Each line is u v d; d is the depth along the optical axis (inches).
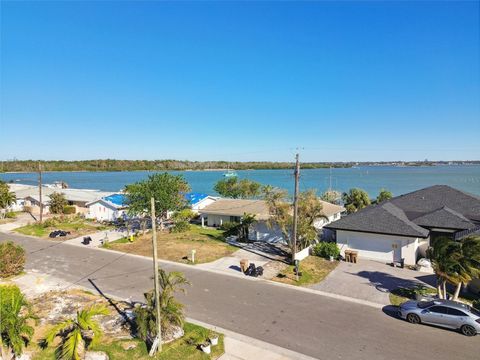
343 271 1023.0
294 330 658.8
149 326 605.9
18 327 538.0
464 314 644.7
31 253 1257.4
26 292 860.6
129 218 1839.3
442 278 738.8
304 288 884.6
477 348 592.7
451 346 599.5
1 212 2103.8
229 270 1033.5
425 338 627.5
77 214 2149.4
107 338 611.8
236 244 1362.0
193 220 1951.3
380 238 1126.4
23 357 548.4
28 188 2741.1
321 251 1172.5
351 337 631.8
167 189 1620.3
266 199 1218.0
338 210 1643.7
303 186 5002.5
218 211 1704.0
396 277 967.6
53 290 876.0
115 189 4990.2
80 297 818.8
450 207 1332.4
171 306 621.6
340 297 823.7
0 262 965.8
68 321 561.9
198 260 1139.9
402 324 684.1
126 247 1331.2
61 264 1115.3
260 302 794.2
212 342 594.6
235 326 674.8
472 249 692.1
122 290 880.3
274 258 1154.0
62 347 571.5
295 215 1092.5
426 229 1160.8
